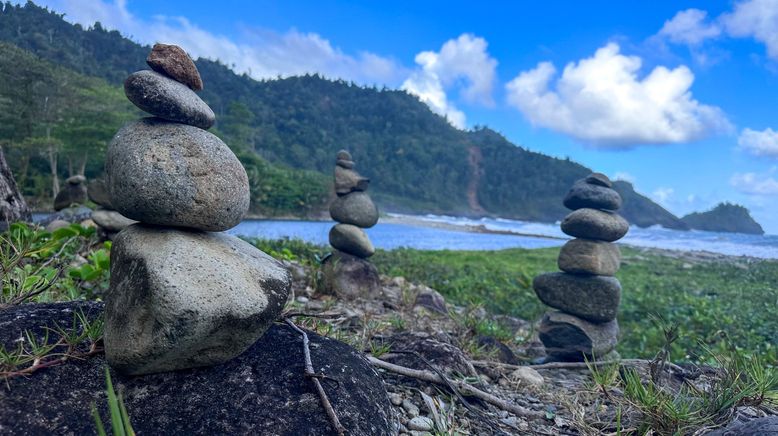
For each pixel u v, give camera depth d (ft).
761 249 96.63
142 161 5.96
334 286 17.06
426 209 293.43
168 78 6.64
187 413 5.56
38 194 84.64
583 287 13.04
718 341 16.78
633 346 17.40
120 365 5.54
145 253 5.75
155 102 6.24
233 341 5.76
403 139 371.56
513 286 26.91
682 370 10.71
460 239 90.68
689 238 156.97
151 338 5.28
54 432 4.98
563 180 391.65
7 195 15.24
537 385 10.18
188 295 5.27
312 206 130.52
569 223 13.42
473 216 309.22
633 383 8.23
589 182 13.58
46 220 23.09
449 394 8.75
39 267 10.68
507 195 361.10
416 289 20.17
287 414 5.80
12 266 8.25
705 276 39.09
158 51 6.64
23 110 76.18
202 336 5.37
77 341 5.87
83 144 89.20
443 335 12.25
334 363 6.86
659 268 44.09
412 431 7.36
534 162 402.93
